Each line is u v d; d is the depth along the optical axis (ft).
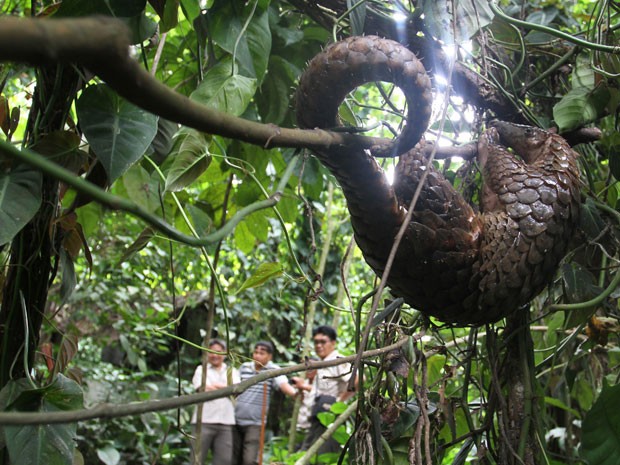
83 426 15.35
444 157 3.78
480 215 3.43
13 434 3.33
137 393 16.94
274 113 5.89
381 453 3.75
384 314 4.03
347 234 15.79
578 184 3.64
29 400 3.43
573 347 5.52
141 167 4.53
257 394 14.34
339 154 2.73
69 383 3.55
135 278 16.99
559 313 5.57
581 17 7.22
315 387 12.93
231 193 6.85
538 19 6.50
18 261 3.79
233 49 4.13
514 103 4.35
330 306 4.41
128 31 1.47
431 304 3.36
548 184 3.51
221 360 14.64
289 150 6.29
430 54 4.33
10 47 1.22
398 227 3.09
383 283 2.70
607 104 4.45
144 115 3.56
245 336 20.45
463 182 4.30
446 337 7.67
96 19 1.40
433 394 4.65
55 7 3.89
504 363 4.19
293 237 16.93
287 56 5.95
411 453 3.60
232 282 19.69
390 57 2.63
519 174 3.54
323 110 2.77
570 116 4.39
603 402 4.01
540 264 3.43
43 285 3.90
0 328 3.84
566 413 7.51
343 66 2.66
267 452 16.44
